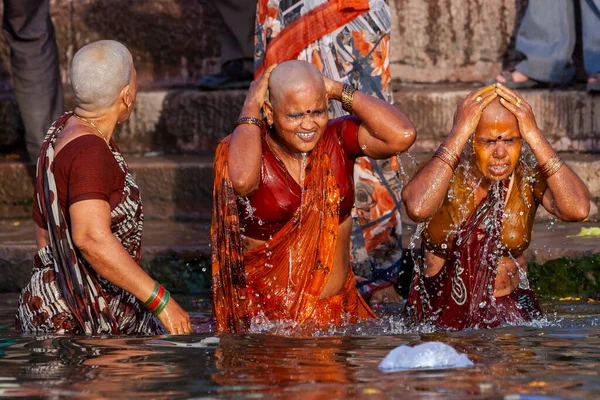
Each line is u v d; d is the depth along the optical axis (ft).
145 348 37.32
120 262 40.32
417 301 47.11
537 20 76.79
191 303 54.29
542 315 46.55
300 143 43.29
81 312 41.75
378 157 45.98
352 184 46.73
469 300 44.68
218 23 88.43
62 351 36.86
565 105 74.43
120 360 34.94
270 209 45.06
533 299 46.68
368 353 35.91
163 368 33.40
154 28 89.25
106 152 41.27
